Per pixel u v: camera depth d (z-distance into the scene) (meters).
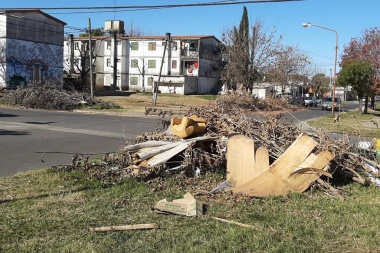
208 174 7.73
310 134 8.45
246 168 7.00
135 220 5.31
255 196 6.58
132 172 7.50
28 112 26.66
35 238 4.63
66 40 67.62
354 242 4.74
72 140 13.63
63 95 31.33
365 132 19.27
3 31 42.25
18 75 43.62
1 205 5.86
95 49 68.00
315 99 56.88
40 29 46.03
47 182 7.23
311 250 4.48
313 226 5.23
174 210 5.59
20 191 6.64
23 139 13.38
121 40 67.94
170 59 67.25
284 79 54.88
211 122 8.74
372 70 36.94
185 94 63.94
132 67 68.44
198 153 7.81
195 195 6.55
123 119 23.81
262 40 49.06
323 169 7.07
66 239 4.62
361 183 7.47
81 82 57.50
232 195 6.51
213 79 71.25
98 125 19.45
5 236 4.66
